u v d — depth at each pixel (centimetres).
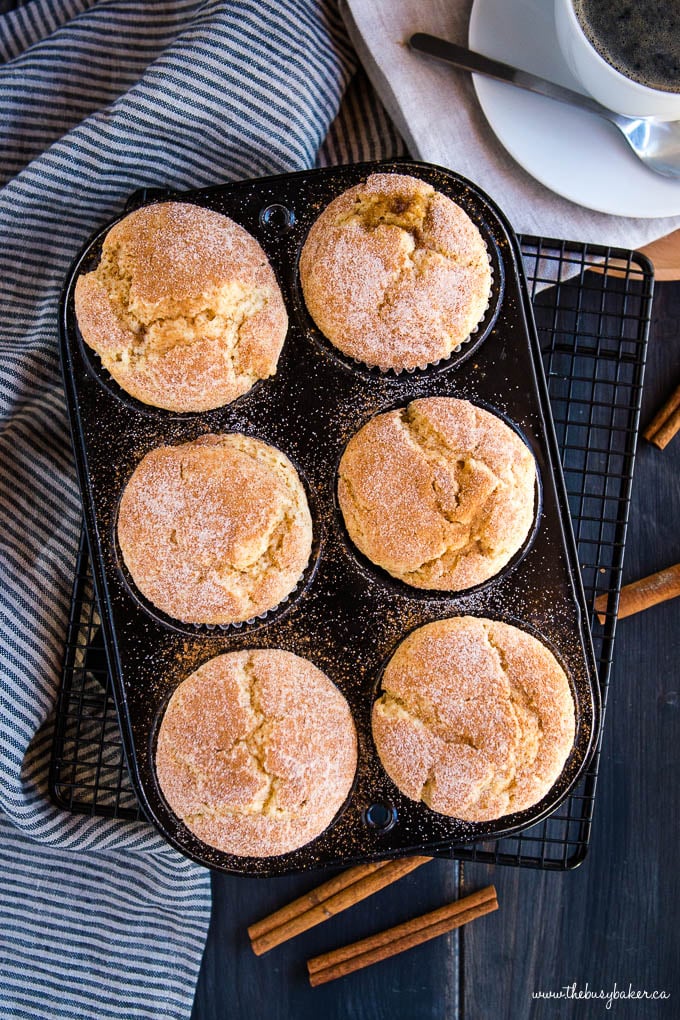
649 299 57
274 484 52
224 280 52
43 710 57
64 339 53
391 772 52
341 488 53
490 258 53
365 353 52
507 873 63
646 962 63
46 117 60
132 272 52
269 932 61
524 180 58
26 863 61
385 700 53
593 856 63
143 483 52
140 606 53
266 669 52
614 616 57
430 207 52
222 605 52
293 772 51
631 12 52
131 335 52
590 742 53
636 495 63
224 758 51
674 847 63
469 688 52
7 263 58
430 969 63
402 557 52
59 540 59
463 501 52
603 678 57
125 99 55
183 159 57
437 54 57
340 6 58
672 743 63
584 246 56
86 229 58
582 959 63
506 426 53
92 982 60
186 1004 61
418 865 62
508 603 53
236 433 53
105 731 59
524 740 51
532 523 53
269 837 51
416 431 53
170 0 59
